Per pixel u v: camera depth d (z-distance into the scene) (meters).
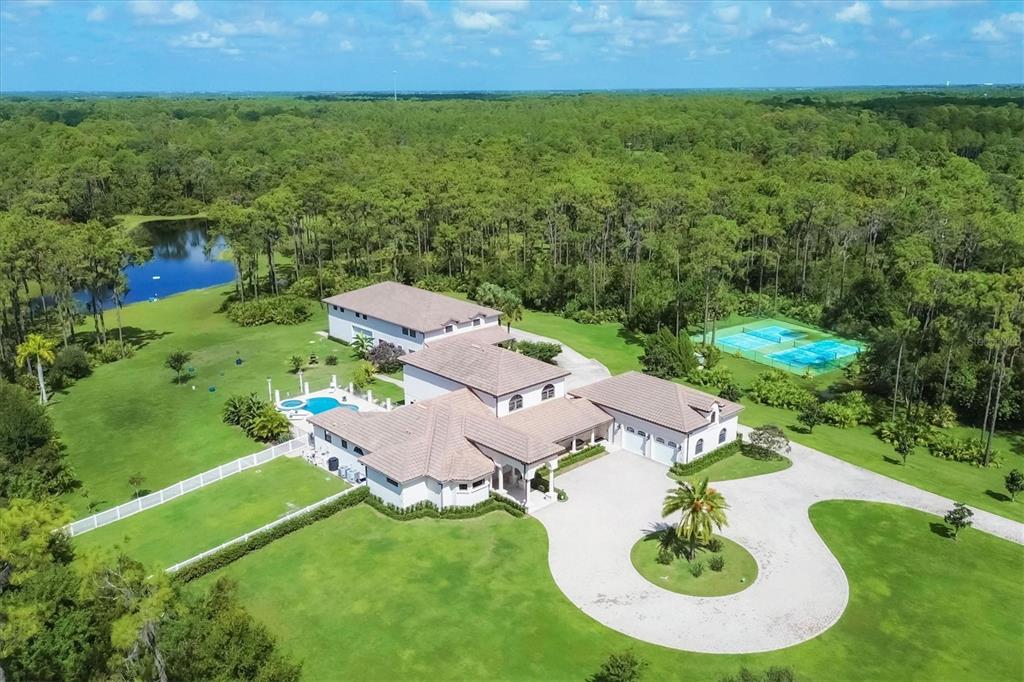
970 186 122.50
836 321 99.12
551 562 44.53
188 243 161.88
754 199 114.25
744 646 37.50
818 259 114.38
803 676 35.34
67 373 75.56
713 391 74.44
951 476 58.25
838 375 81.31
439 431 53.62
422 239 124.19
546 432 57.16
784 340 94.56
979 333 66.50
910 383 70.94
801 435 64.81
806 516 50.28
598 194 111.44
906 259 86.12
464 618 39.41
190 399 71.00
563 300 105.62
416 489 50.12
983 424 64.94
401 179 131.75
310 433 61.09
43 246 78.56
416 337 79.62
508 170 162.62
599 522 49.12
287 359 82.75
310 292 110.69
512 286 108.81
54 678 31.91
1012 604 41.22
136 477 55.44
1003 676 35.69
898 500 52.91
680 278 99.06
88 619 33.22
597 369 79.88
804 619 39.66
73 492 54.41
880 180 129.38
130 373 78.38
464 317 81.94
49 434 57.16
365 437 54.28
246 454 59.78
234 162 196.25
